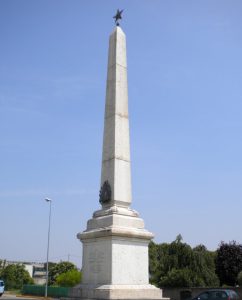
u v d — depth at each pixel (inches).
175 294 1531.7
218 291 835.4
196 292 1425.9
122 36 711.7
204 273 1699.1
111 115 657.6
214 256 2054.6
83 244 605.6
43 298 1646.2
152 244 2100.1
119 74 681.0
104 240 566.6
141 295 546.6
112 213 583.5
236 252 1987.0
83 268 593.6
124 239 565.0
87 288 558.6
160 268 1801.2
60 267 3265.3
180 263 1733.5
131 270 560.4
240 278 1651.1
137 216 609.3
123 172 629.3
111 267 542.6
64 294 1801.2
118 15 733.9
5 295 1962.4
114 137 637.3
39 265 4416.8
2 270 3432.6
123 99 672.4
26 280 3383.4
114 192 608.4
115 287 529.0
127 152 645.3
